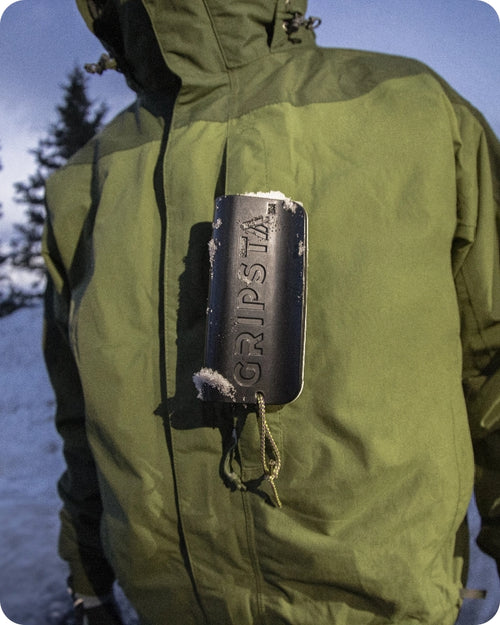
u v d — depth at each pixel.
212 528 0.62
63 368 0.93
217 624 0.65
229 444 0.61
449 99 0.66
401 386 0.59
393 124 0.63
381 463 0.58
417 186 0.61
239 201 0.58
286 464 0.59
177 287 0.63
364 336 0.58
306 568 0.59
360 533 0.58
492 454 0.69
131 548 0.66
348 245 0.59
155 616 0.69
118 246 0.67
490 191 0.65
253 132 0.62
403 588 0.58
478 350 0.68
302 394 0.59
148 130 0.72
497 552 0.71
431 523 0.60
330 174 0.61
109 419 0.65
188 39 0.67
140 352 0.65
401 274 0.59
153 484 0.64
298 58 0.69
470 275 0.66
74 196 0.79
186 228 0.63
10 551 1.89
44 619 1.60
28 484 2.50
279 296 0.57
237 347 0.57
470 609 1.33
